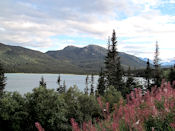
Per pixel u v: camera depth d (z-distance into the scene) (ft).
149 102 14.79
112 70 146.92
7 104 52.95
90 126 13.43
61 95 59.16
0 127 53.26
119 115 14.23
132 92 16.56
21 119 52.90
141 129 11.59
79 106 49.24
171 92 16.01
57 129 52.60
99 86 155.43
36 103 55.01
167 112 12.55
